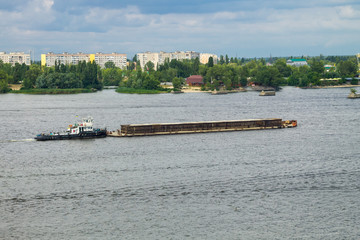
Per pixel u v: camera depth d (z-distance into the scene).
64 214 146.50
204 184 174.38
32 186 172.75
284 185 173.75
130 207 152.00
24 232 134.62
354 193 165.25
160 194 163.88
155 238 131.50
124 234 133.75
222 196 161.62
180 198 159.88
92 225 139.12
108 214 146.62
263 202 156.38
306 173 189.75
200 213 147.38
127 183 175.88
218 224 139.88
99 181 178.62
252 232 135.12
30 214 146.38
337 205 154.12
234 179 180.88
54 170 194.62
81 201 157.12
